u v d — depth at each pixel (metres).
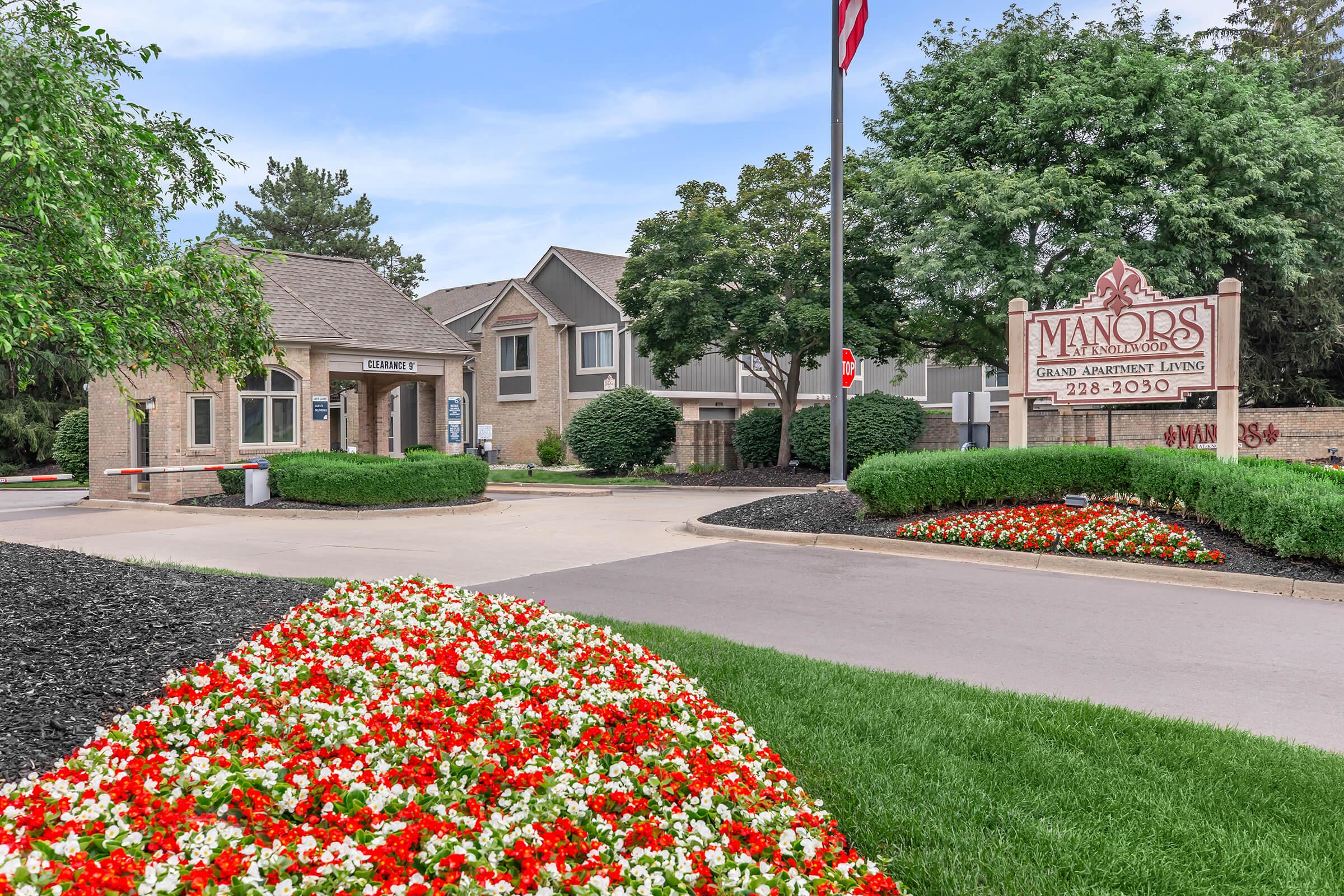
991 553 10.88
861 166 24.30
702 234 23.47
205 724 3.95
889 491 12.55
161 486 20.17
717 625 7.66
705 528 13.66
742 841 3.10
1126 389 13.34
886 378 44.06
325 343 22.14
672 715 4.47
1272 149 20.34
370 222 50.38
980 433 15.92
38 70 5.59
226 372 7.57
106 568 7.70
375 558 11.40
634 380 32.44
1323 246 22.67
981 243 21.42
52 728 4.20
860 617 7.96
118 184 6.50
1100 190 20.16
